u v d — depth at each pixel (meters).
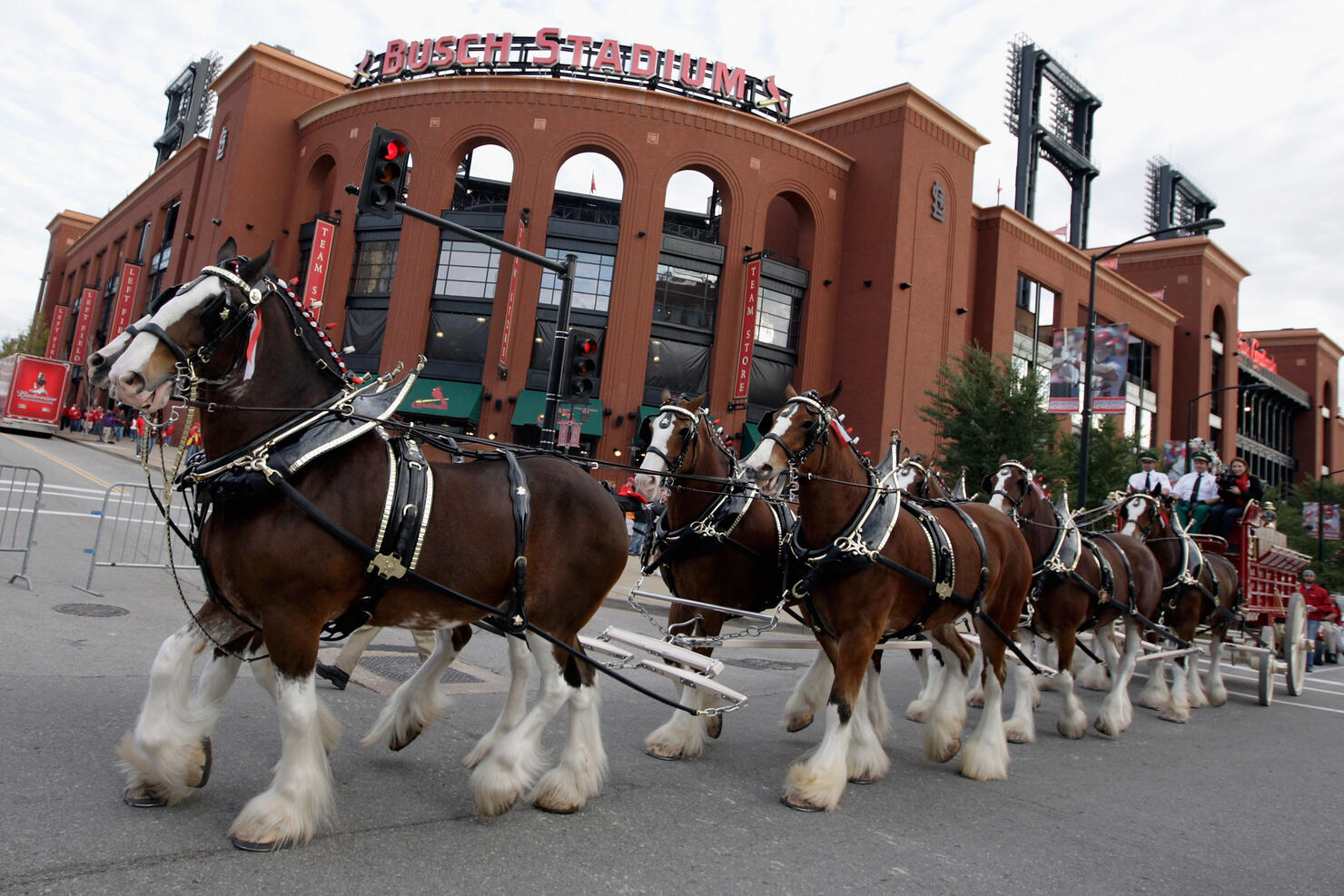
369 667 7.25
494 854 3.80
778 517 6.69
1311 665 16.98
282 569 3.59
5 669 5.58
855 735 5.86
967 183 33.91
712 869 3.94
